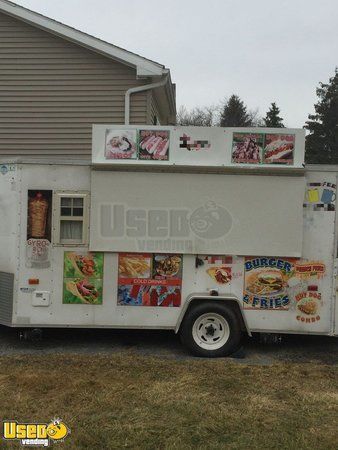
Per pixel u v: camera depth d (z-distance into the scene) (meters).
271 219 5.95
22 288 6.05
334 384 5.09
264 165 5.93
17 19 9.83
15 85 9.89
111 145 5.99
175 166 5.95
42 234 6.03
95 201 5.99
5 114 9.91
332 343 6.78
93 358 5.79
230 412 4.28
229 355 6.01
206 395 4.66
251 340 6.80
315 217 5.98
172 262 6.01
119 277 6.04
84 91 9.85
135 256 6.02
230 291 6.00
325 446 3.70
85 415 4.16
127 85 9.84
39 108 9.88
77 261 6.03
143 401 4.48
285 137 5.93
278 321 5.99
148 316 6.04
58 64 9.85
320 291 5.98
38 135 9.89
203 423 4.04
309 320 5.98
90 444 3.67
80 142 9.86
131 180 5.98
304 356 6.16
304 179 5.94
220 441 3.75
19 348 6.22
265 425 4.04
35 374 5.15
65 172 6.02
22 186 6.03
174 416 4.17
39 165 6.02
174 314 6.03
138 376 5.18
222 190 5.97
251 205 5.96
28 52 9.88
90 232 5.99
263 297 5.99
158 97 11.20
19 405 4.34
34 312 6.05
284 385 5.01
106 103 9.85
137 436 3.79
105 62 9.84
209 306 5.96
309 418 4.20
